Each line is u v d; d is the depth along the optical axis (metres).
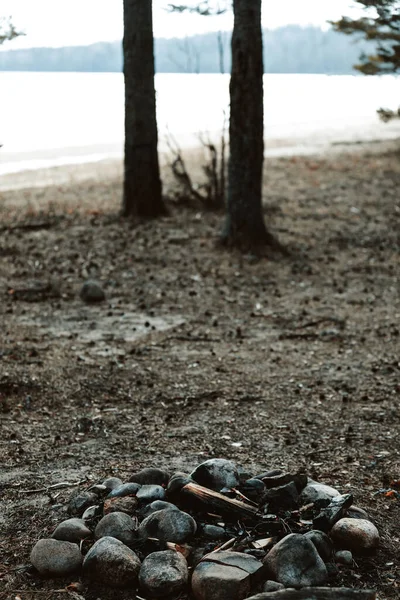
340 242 12.01
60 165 21.41
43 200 14.80
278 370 6.39
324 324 7.97
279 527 3.30
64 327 7.66
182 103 50.50
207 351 6.95
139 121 12.58
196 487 3.49
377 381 6.09
